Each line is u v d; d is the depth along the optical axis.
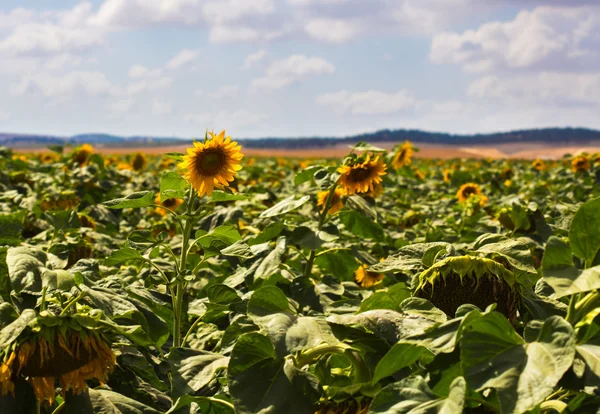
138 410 2.39
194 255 5.20
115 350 2.77
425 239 6.28
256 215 8.09
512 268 2.55
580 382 1.64
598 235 1.82
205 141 3.47
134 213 10.05
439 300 2.36
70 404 2.29
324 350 2.09
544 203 7.43
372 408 1.77
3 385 2.16
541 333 1.71
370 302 2.34
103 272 4.66
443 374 1.85
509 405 1.56
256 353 2.09
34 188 10.53
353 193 4.90
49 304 2.41
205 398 2.24
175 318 3.38
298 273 4.96
